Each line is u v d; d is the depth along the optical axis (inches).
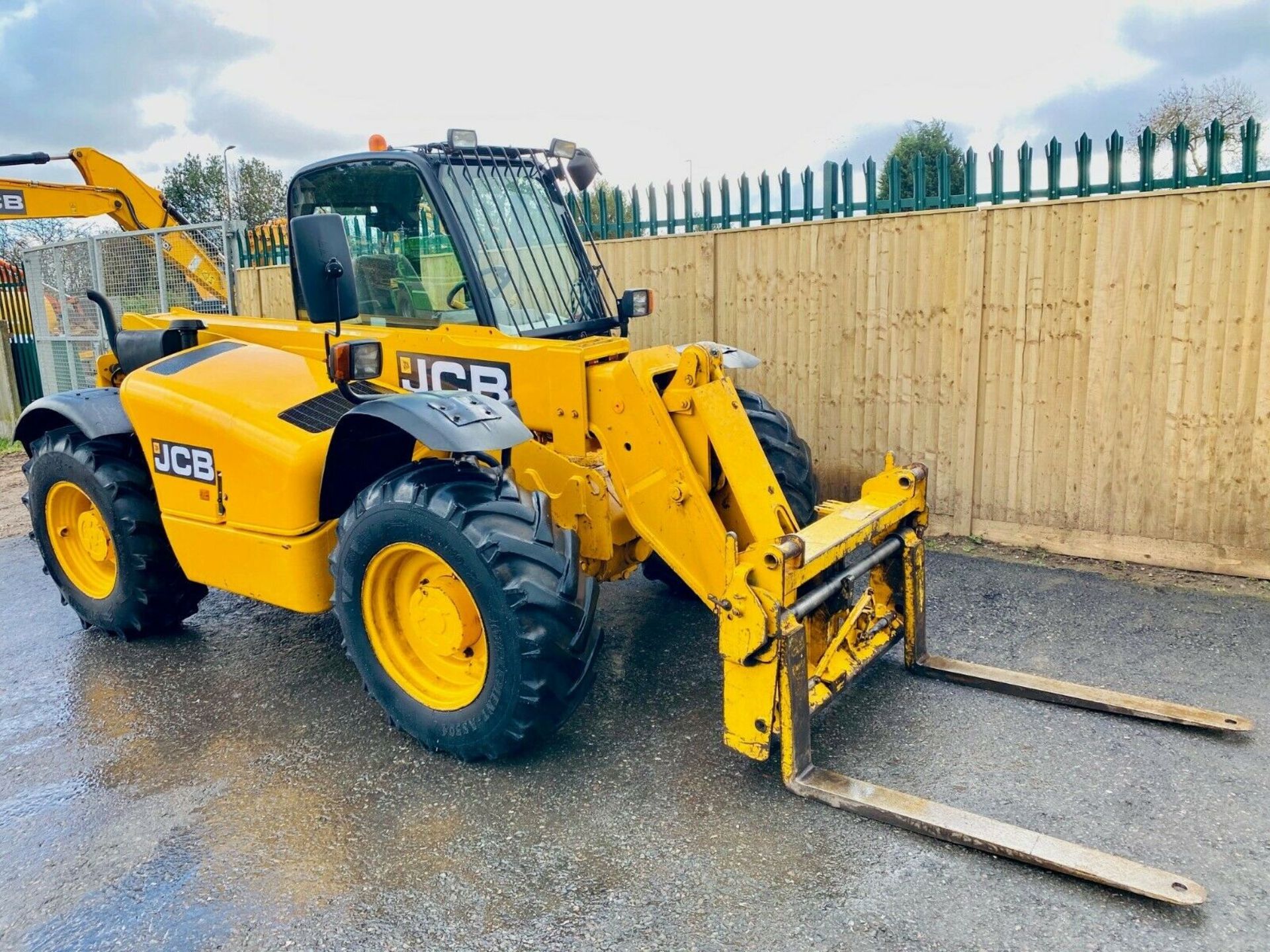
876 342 223.0
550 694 121.0
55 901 106.1
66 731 145.5
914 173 215.3
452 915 100.3
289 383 153.6
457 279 148.7
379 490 129.7
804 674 116.8
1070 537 205.3
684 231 252.5
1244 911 95.7
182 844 115.0
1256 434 182.2
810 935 94.7
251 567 149.3
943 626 170.1
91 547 181.2
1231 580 186.9
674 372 144.4
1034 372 203.3
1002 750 127.8
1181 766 122.2
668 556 135.8
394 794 123.9
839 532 129.2
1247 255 177.8
